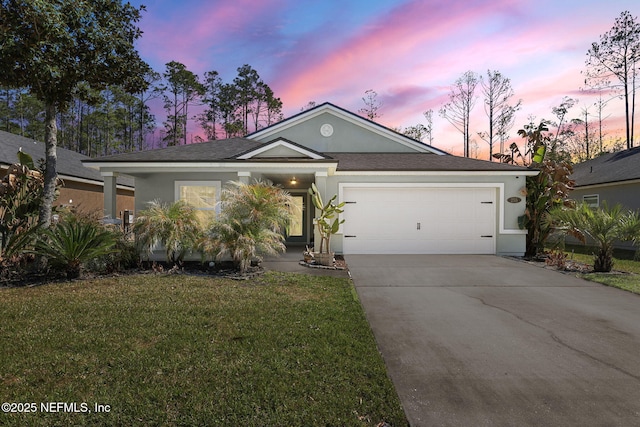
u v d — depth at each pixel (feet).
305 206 48.67
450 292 20.95
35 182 27.63
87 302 17.21
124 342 12.44
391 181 36.68
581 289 21.83
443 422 8.39
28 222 26.86
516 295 20.34
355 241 36.96
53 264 22.93
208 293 19.31
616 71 87.97
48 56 22.20
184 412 8.55
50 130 25.85
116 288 20.21
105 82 27.17
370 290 21.36
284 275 25.09
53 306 16.47
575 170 65.82
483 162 40.65
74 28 23.09
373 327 14.93
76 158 59.11
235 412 8.57
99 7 25.04
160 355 11.48
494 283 23.30
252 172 34.09
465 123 112.37
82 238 22.49
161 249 31.96
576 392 9.79
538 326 15.19
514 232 36.52
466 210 37.11
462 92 111.45
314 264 29.63
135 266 27.07
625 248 46.34
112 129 135.13
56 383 9.74
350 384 9.95
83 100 28.22
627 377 10.68
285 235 47.75
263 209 26.68
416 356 12.07
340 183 36.70
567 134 107.04
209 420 8.27
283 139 33.60
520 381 10.39
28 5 20.43
